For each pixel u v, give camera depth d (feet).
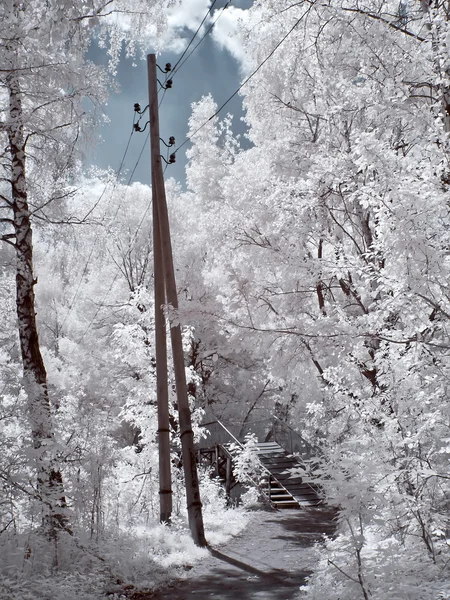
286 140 43.55
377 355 22.66
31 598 17.34
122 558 23.40
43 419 23.72
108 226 35.09
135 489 36.99
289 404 76.48
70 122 29.30
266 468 49.67
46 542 21.44
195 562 25.99
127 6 25.98
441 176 20.16
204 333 70.69
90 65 28.53
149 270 75.46
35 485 22.89
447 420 18.49
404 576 15.83
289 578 22.04
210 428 77.87
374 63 23.36
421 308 20.27
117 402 67.82
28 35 19.27
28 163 32.12
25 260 29.68
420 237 18.47
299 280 36.83
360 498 15.12
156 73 36.37
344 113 28.60
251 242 41.39
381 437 20.71
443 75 20.59
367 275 22.49
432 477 18.28
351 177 29.37
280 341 41.83
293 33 33.63
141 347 48.01
